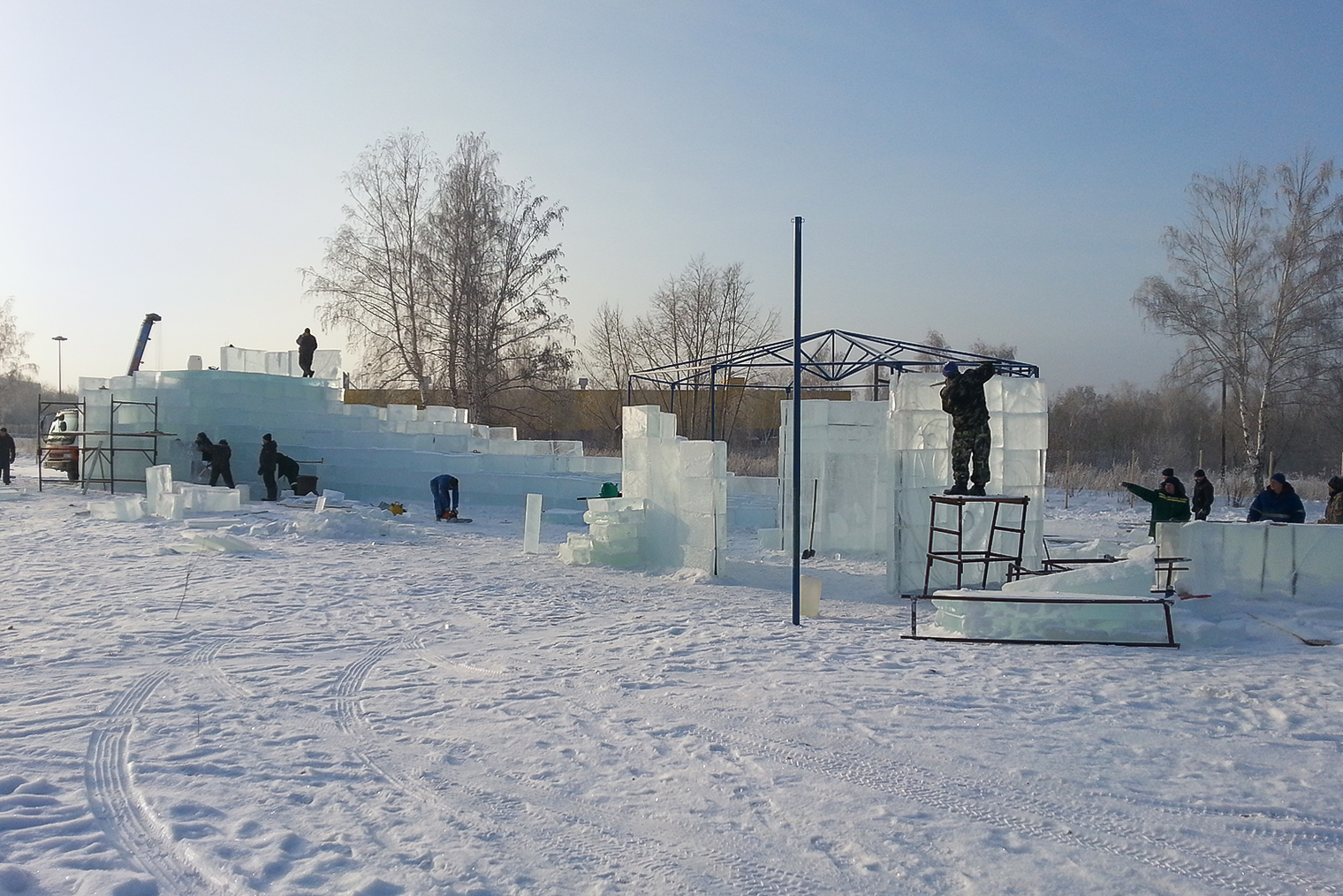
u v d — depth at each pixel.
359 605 12.21
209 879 4.50
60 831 5.00
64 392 79.44
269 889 4.40
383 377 43.50
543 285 45.38
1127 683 8.34
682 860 4.81
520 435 48.03
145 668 8.64
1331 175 36.09
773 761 6.31
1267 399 36.81
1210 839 5.09
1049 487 37.16
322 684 8.23
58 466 32.09
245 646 9.68
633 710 7.48
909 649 9.86
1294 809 5.48
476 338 43.62
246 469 27.41
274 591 13.05
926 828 5.23
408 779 5.90
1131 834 5.16
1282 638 9.95
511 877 4.58
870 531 18.89
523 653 9.62
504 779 5.93
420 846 4.93
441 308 43.72
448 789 5.75
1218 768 6.18
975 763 6.26
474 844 4.96
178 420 26.62
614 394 57.12
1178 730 6.98
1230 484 34.97
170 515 21.52
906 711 7.46
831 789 5.80
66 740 6.48
